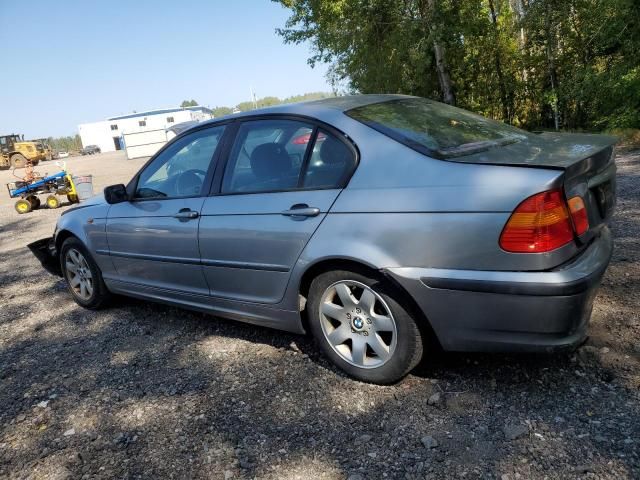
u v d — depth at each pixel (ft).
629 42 39.93
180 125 87.81
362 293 9.04
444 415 8.19
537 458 7.00
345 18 51.93
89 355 12.25
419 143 8.80
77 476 7.89
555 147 8.65
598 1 41.34
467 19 49.26
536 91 50.78
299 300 9.87
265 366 10.55
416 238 8.08
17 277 21.02
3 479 8.04
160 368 11.09
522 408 8.09
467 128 9.96
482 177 7.72
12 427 9.50
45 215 41.52
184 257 11.71
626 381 8.34
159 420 9.10
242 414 8.95
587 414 7.72
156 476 7.66
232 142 11.19
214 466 7.72
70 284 15.84
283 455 7.77
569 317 7.40
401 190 8.33
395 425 8.11
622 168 26.96
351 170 9.02
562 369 8.95
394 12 48.47
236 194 10.72
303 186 9.63
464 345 8.23
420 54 48.29
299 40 58.49
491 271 7.57
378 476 7.09
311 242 9.23
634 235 15.39
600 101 42.73
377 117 9.72
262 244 10.02
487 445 7.39
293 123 10.18
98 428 9.11
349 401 8.92
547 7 44.50
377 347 9.04
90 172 88.53
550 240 7.25
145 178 13.07
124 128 258.57
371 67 54.08
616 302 11.12
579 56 45.47
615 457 6.81
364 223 8.59
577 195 7.78
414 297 8.24
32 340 13.71
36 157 136.36
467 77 54.80
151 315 14.44
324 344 9.80
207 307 11.89
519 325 7.60
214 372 10.59
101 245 13.99
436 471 7.04
